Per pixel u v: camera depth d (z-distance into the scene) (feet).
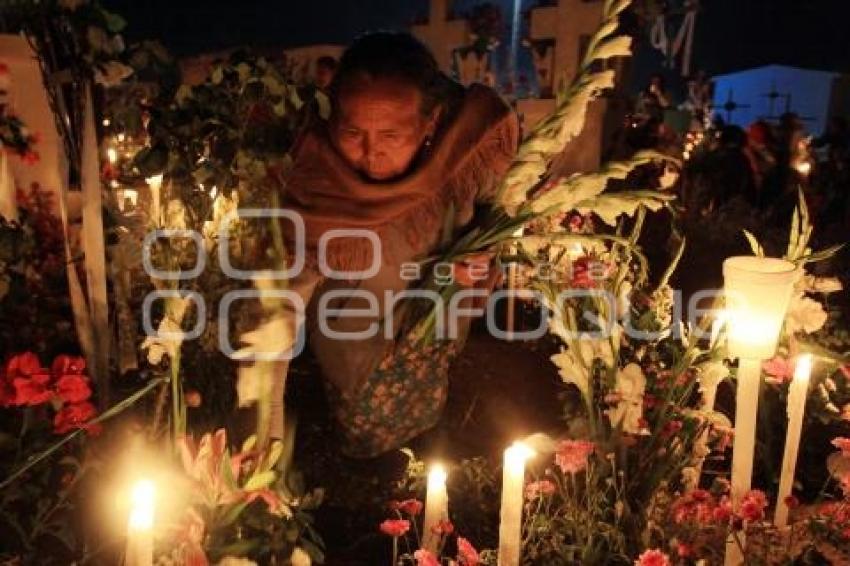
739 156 32.14
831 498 11.27
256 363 8.79
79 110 9.37
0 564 7.75
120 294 10.67
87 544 8.26
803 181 34.88
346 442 11.62
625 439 9.65
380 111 9.30
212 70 12.26
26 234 11.37
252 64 12.05
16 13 8.97
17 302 11.21
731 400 14.37
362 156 9.59
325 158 9.77
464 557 8.29
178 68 10.77
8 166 13.66
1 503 8.00
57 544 8.60
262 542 8.16
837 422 12.60
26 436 8.33
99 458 9.05
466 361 16.11
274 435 9.76
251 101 11.80
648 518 9.33
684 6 43.29
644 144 28.22
